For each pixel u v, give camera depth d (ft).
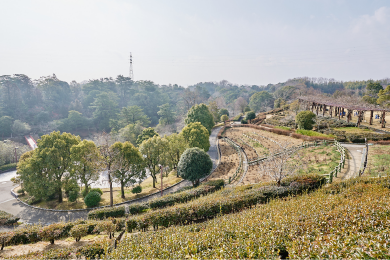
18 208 98.84
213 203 52.34
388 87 174.70
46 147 100.01
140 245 31.68
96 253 37.63
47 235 47.98
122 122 279.08
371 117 123.24
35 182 95.35
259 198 53.62
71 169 101.65
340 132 115.55
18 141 251.39
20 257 37.78
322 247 19.61
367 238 20.51
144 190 109.91
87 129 319.88
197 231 37.68
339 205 33.91
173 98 505.25
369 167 67.15
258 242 24.50
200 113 193.57
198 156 96.12
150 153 113.60
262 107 351.87
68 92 412.57
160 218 50.03
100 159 91.50
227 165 116.88
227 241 27.07
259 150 123.85
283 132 146.61
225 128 222.07
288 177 63.31
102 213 70.64
